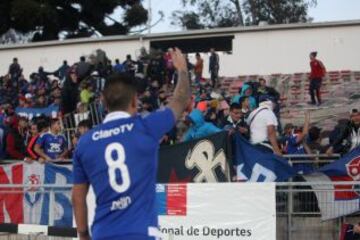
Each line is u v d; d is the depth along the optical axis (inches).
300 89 1222.3
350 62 1331.2
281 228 399.2
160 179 414.9
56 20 2080.5
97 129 166.1
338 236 391.2
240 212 369.1
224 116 589.0
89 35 2266.2
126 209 158.4
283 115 1098.1
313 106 1127.0
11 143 574.6
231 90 1214.9
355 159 401.1
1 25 2102.6
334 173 402.0
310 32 1348.4
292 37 1357.0
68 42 1445.6
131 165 160.2
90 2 2151.8
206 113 599.2
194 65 1216.8
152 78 1126.4
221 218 371.2
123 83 168.1
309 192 396.8
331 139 584.1
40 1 2064.5
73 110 804.0
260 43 1371.8
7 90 1226.0
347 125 506.6
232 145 415.2
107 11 2193.7
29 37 2496.3
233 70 1384.1
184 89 172.4
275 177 408.8
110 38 1417.3
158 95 872.3
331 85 1225.4
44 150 522.6
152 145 163.0
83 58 1100.5
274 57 1365.7
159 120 165.8
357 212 389.1
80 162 165.8
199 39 1411.2
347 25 1327.5
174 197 376.5
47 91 1098.7
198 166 413.1
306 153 544.1
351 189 390.3
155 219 160.6
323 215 392.8
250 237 368.2
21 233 364.8
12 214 432.1
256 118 449.1
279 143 565.6
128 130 163.6
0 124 611.2
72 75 809.5
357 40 1326.3
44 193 425.1
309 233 395.2
